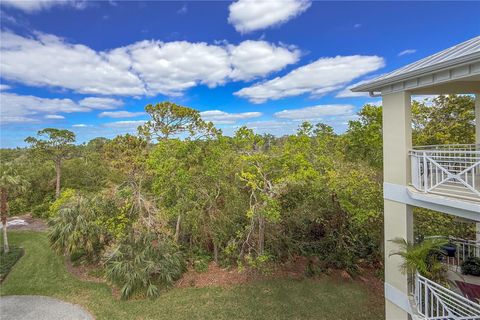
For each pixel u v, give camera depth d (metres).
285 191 13.61
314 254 14.41
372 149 13.24
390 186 6.52
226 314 10.94
